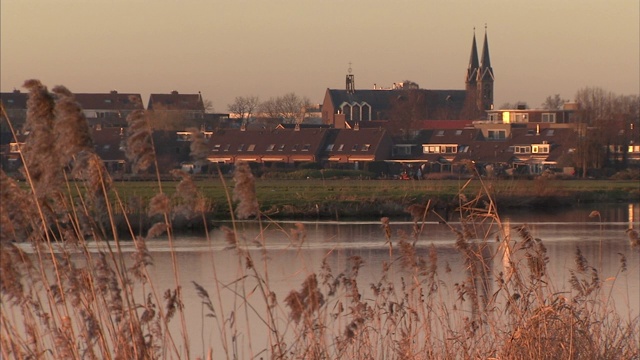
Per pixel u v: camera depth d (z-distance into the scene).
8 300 21.69
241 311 52.72
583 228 130.12
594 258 85.56
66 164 20.11
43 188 20.05
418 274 32.31
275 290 61.25
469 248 32.25
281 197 169.00
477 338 33.19
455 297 43.06
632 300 57.25
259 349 42.19
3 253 20.69
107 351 22.69
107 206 21.95
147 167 21.69
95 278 22.47
